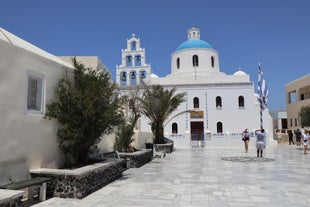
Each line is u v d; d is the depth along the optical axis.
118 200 7.50
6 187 6.28
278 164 15.53
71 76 10.09
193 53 45.25
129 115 21.11
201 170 13.32
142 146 21.70
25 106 7.72
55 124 9.19
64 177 7.71
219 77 41.56
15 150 7.27
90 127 9.38
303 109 27.30
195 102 38.84
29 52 7.95
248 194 8.20
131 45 42.09
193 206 6.93
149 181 10.36
